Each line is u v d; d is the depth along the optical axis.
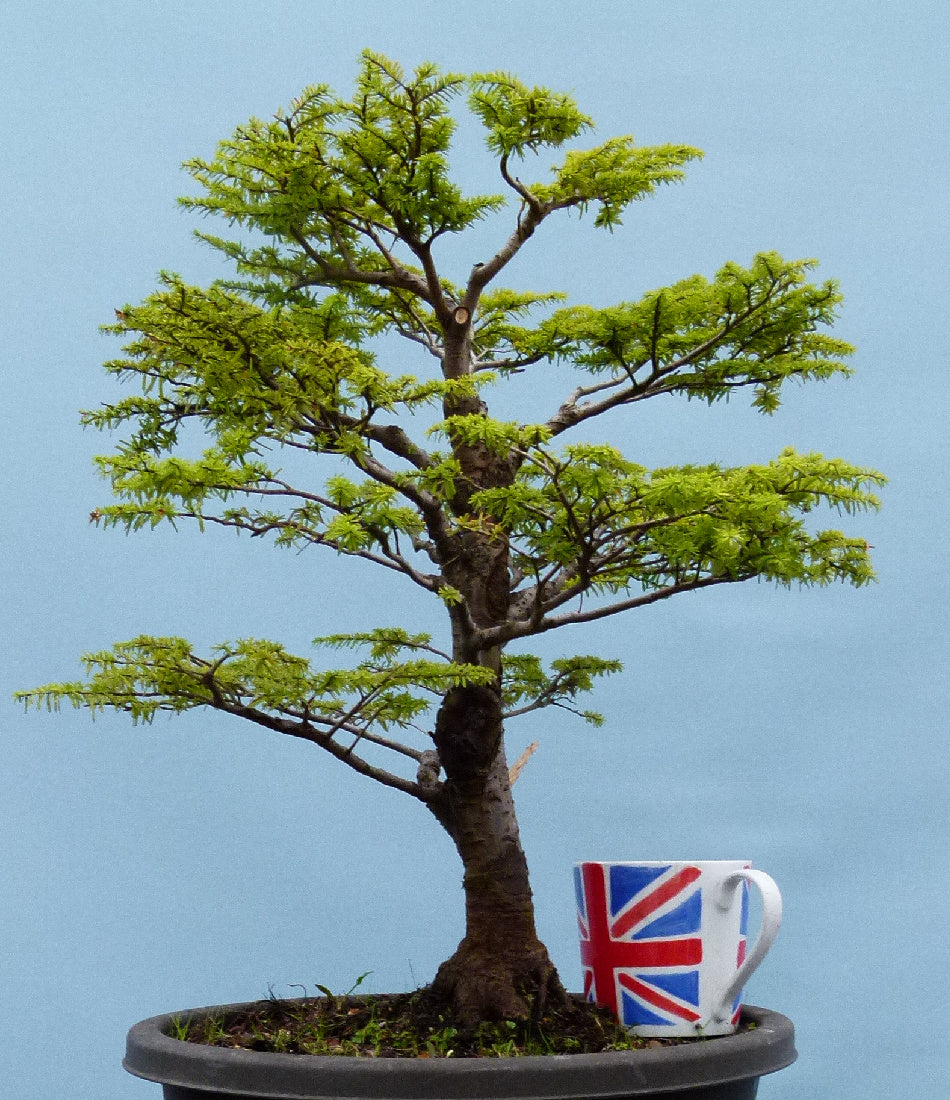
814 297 1.78
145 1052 1.66
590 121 1.74
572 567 1.76
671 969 1.71
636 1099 1.61
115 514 1.66
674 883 1.72
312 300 1.84
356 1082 1.59
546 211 1.79
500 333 1.92
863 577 1.73
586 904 1.74
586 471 1.61
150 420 1.78
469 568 1.79
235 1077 1.61
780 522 1.67
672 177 1.76
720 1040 1.65
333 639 1.77
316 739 1.74
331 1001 1.79
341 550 1.69
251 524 1.71
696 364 1.83
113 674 1.69
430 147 1.74
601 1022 1.72
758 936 1.69
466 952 1.75
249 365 1.68
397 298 1.89
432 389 1.67
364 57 1.69
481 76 1.71
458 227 1.76
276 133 1.73
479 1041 1.69
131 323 1.69
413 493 1.73
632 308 1.78
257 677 1.70
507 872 1.76
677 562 1.71
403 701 1.78
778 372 1.81
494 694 1.76
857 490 1.66
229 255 1.79
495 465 1.79
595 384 1.85
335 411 1.69
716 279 1.78
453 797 1.76
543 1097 1.59
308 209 1.74
